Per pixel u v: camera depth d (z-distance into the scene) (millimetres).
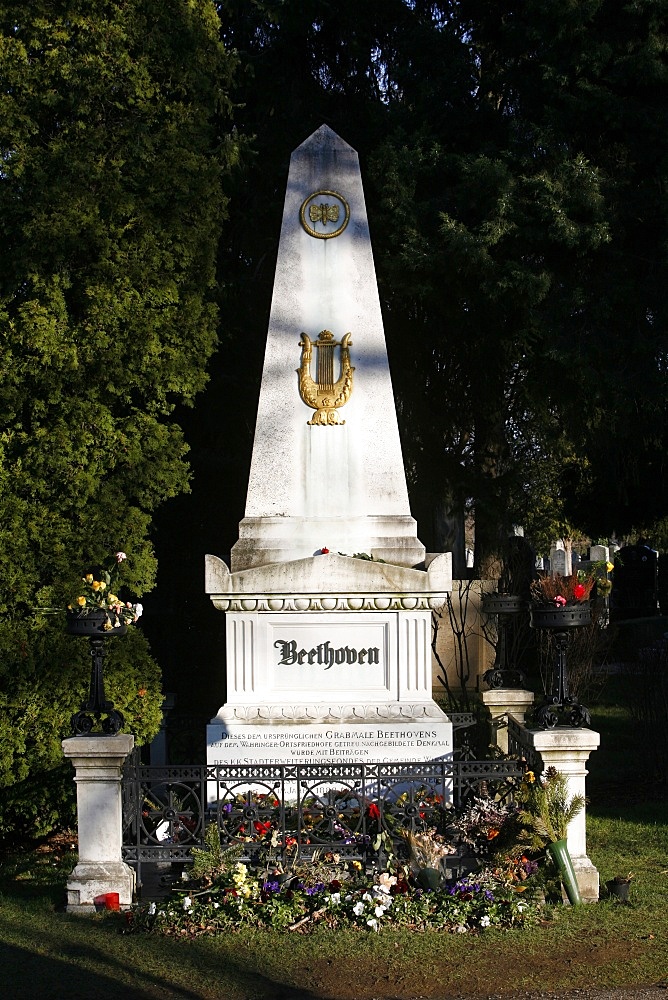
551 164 12039
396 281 12672
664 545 28516
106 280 9102
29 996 5449
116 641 9008
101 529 9094
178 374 9539
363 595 8234
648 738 10914
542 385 12547
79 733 7004
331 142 9031
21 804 8625
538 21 11930
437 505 17094
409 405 15227
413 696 8289
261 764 7676
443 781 7395
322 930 6293
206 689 14555
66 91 9195
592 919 6426
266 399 8836
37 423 8891
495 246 11992
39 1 9164
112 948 6074
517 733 7766
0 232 9062
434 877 6590
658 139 11539
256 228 14703
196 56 9797
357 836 7023
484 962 5820
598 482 17109
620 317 12008
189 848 6945
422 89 13406
